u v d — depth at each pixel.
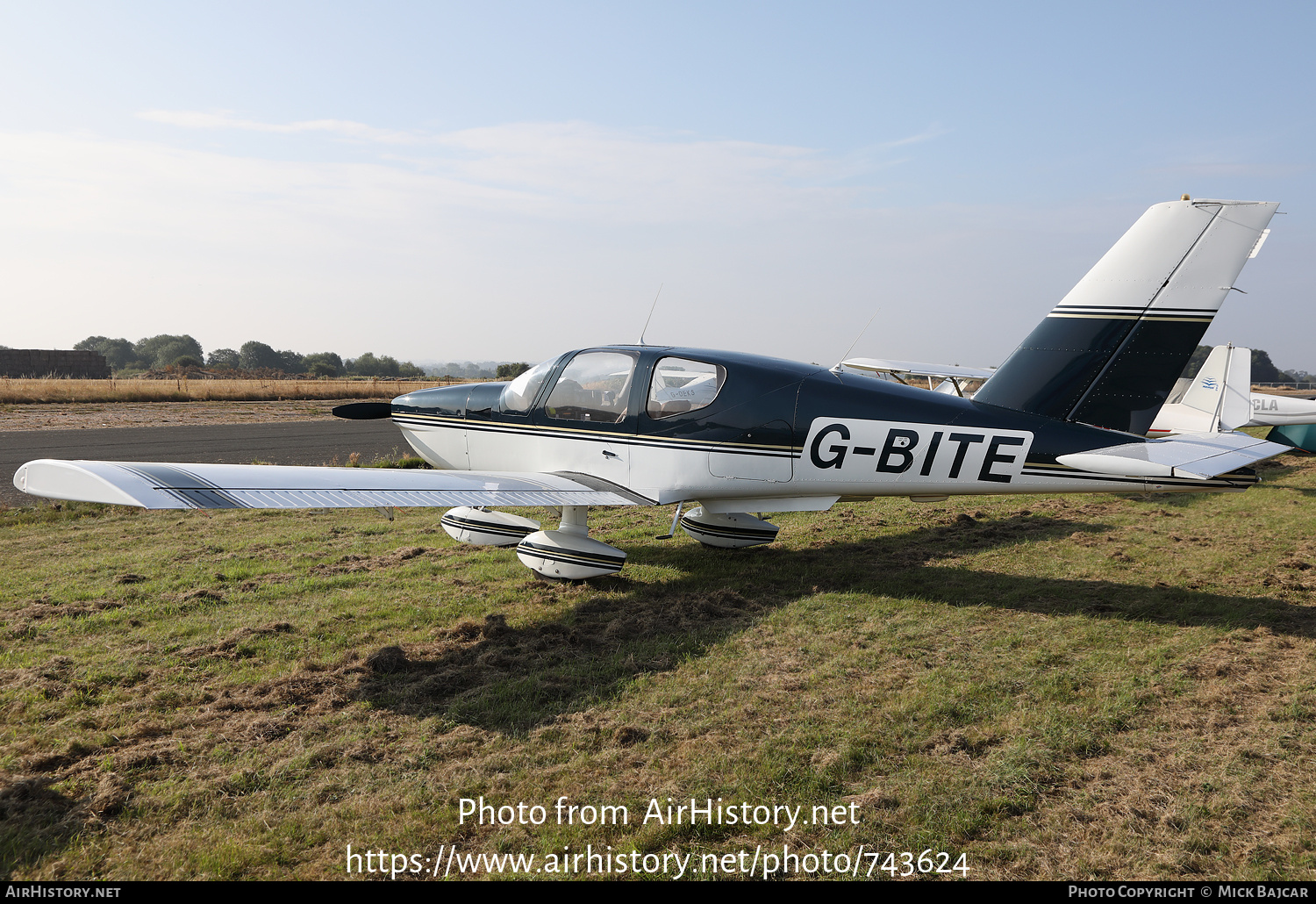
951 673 4.39
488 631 5.12
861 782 3.25
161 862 2.73
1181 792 3.16
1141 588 6.25
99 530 8.65
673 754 3.48
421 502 5.48
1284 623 5.31
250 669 4.48
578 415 6.88
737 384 6.32
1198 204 5.50
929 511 9.97
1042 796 3.14
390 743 3.60
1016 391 5.96
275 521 9.26
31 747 3.53
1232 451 5.66
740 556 7.49
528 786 3.21
